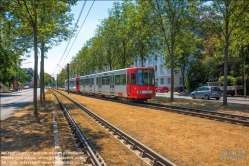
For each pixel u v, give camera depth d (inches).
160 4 993.5
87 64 2450.8
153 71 955.3
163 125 482.6
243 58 1400.1
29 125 495.8
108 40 1503.4
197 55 1921.8
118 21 1457.9
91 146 328.8
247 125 459.5
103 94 1295.5
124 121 543.5
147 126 476.7
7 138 384.5
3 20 628.7
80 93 2047.2
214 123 494.0
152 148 320.2
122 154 300.0
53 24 796.6
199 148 315.3
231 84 1565.0
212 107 767.1
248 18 754.8
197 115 589.9
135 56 1515.7
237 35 826.8
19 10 595.8
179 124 489.1
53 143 349.7
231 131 415.5
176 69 2009.1
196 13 866.1
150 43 1202.6
